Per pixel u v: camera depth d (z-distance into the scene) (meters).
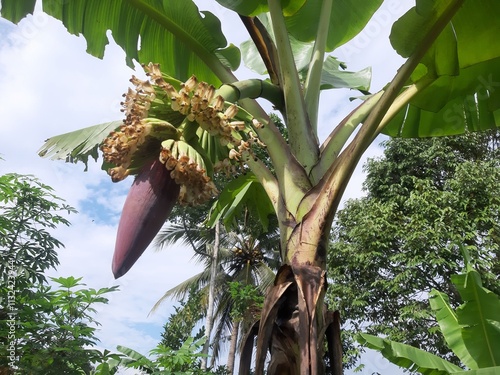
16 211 6.64
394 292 11.02
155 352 5.73
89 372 5.20
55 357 4.79
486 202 10.98
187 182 1.83
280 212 2.45
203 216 15.23
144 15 3.43
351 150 2.27
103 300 5.19
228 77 3.16
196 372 6.43
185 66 3.57
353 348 10.96
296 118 2.67
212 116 1.83
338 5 4.03
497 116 3.68
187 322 14.98
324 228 2.27
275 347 2.13
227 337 16.42
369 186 13.12
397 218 11.77
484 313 4.36
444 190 11.57
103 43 3.58
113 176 1.86
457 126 3.81
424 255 10.62
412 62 2.34
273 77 2.95
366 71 4.48
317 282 2.15
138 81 1.86
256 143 2.04
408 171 12.78
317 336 2.06
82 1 3.44
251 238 16.20
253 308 10.47
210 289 14.01
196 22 3.10
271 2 2.86
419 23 2.40
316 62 3.12
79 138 4.02
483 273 10.02
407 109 3.86
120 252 1.74
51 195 7.05
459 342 4.95
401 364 4.73
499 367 3.48
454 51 2.66
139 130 1.80
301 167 2.53
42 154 4.14
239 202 4.31
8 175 6.79
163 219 1.82
